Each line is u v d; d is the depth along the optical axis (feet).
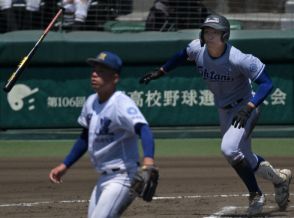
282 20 170.30
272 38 153.38
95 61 58.90
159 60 154.10
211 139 154.81
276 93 156.66
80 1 162.91
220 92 86.79
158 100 156.56
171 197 100.94
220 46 83.25
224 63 83.71
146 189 56.44
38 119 156.35
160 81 156.04
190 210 92.53
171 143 150.51
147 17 163.02
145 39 153.48
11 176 118.42
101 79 59.41
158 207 94.38
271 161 130.52
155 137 155.63
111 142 59.52
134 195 59.67
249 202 89.15
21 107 155.84
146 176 56.44
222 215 89.10
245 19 171.22
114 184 59.16
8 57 152.97
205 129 156.97
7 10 164.96
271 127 157.69
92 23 165.27
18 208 95.09
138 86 155.74
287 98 156.87
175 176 116.88
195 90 156.46
